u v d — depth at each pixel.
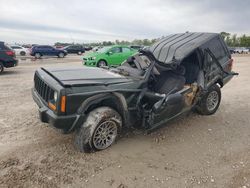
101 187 3.22
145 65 4.86
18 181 3.23
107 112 3.99
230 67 6.42
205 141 4.64
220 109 6.56
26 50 31.47
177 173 3.59
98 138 4.03
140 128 4.88
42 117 3.89
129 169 3.64
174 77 5.22
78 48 38.09
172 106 4.52
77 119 3.71
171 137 4.76
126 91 4.20
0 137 4.42
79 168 3.60
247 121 5.72
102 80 4.12
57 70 4.51
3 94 7.53
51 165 3.62
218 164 3.86
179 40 5.73
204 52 5.43
